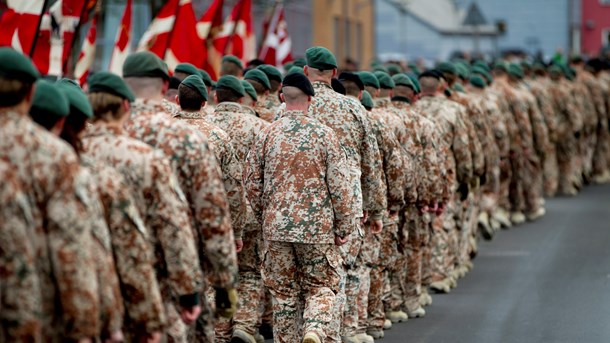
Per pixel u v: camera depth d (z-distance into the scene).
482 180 31.91
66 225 11.98
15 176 11.80
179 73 24.20
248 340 21.52
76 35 27.66
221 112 22.55
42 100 12.77
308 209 18.83
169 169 14.08
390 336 23.34
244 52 37.56
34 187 11.94
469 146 29.89
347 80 22.52
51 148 12.08
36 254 11.94
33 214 11.91
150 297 13.31
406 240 24.94
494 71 39.94
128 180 13.88
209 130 19.84
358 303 22.02
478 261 33.31
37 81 12.96
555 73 47.75
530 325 24.28
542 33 146.25
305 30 85.06
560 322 24.53
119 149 13.95
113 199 13.21
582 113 49.88
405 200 24.36
